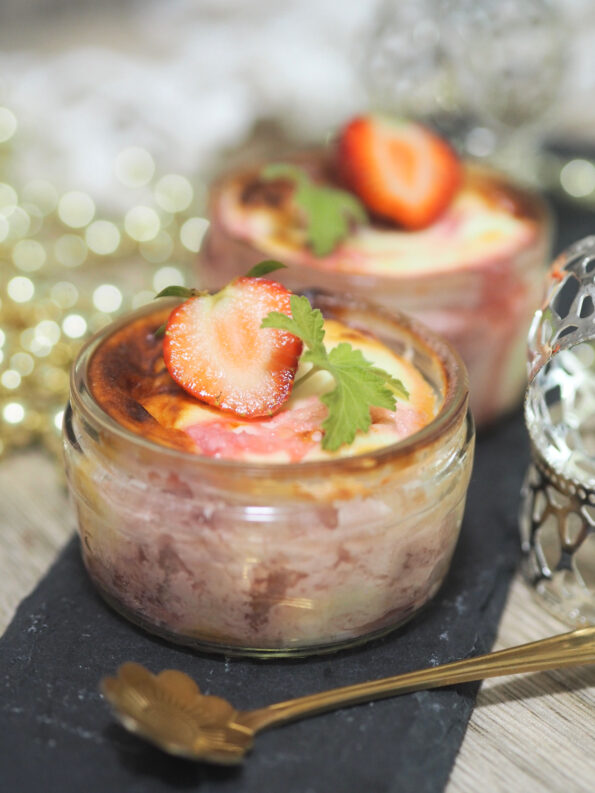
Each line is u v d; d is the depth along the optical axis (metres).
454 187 0.44
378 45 0.55
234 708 0.33
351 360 0.34
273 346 0.34
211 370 0.34
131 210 0.54
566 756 0.33
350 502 0.32
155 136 0.55
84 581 0.37
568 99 0.65
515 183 0.46
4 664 0.34
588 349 0.44
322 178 0.47
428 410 0.35
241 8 0.65
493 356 0.42
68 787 0.31
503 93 0.54
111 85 0.54
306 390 0.35
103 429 0.33
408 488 0.33
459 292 0.41
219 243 0.43
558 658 0.34
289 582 0.33
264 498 0.32
